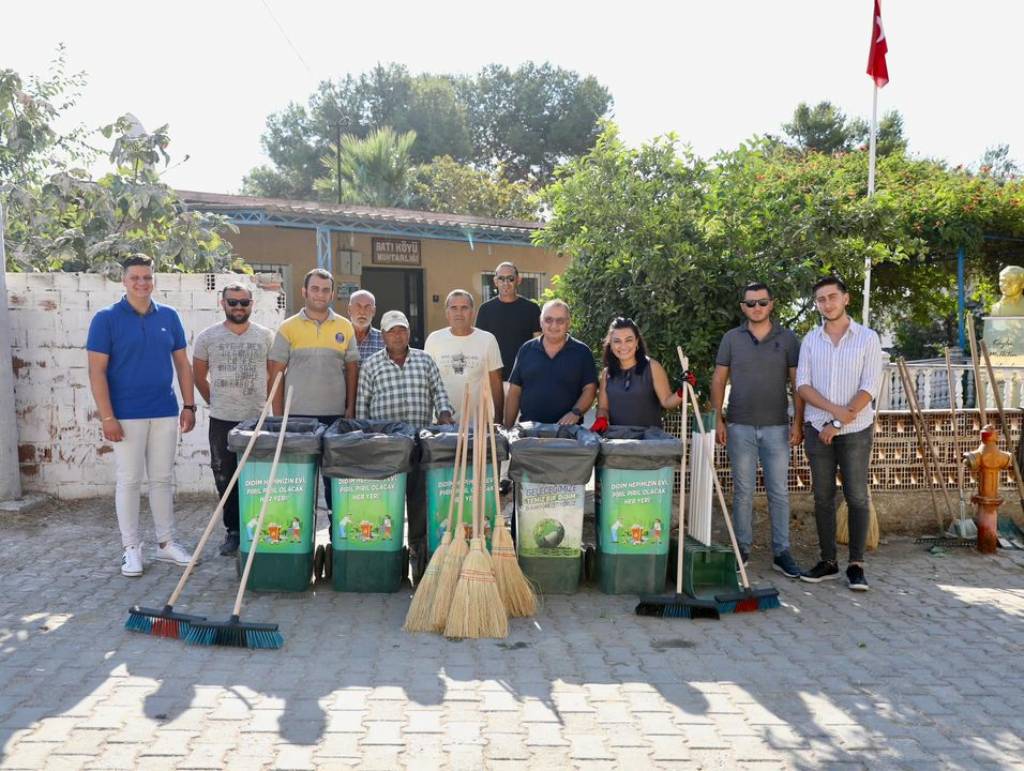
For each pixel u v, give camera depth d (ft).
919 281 54.24
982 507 24.02
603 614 18.54
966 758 12.42
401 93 126.11
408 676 14.96
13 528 24.47
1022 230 49.11
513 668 15.42
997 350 40.27
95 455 27.84
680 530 18.71
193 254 34.30
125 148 33.76
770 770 11.98
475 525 17.92
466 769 11.84
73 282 27.35
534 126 131.03
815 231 25.18
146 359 20.52
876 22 32.14
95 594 19.01
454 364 23.86
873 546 24.29
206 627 16.17
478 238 53.67
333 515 19.71
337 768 11.79
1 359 26.12
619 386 22.02
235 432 19.13
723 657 16.15
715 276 24.79
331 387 22.18
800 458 25.89
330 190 85.71
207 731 12.73
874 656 16.33
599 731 13.03
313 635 16.88
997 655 16.48
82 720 12.98
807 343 21.12
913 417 25.88
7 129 35.65
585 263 26.53
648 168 25.99
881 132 101.45
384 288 55.67
